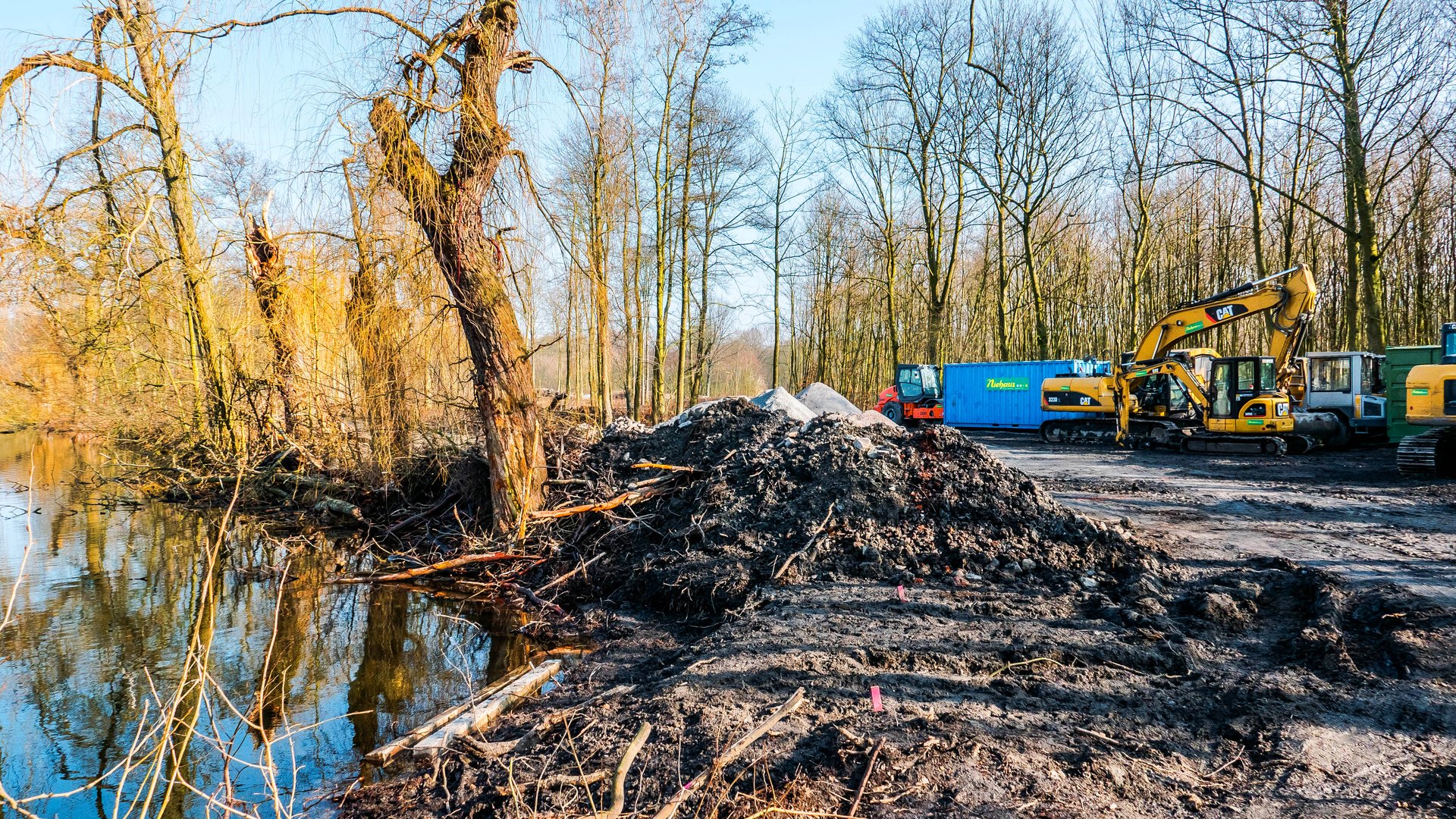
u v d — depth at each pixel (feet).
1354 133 55.06
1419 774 12.12
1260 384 55.83
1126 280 99.25
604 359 61.31
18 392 49.44
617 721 14.61
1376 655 16.90
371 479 39.78
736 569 23.06
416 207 27.91
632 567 25.55
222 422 47.44
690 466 32.27
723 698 14.83
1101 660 16.75
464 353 36.19
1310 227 80.38
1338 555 25.22
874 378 114.21
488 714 15.92
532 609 24.82
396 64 28.32
